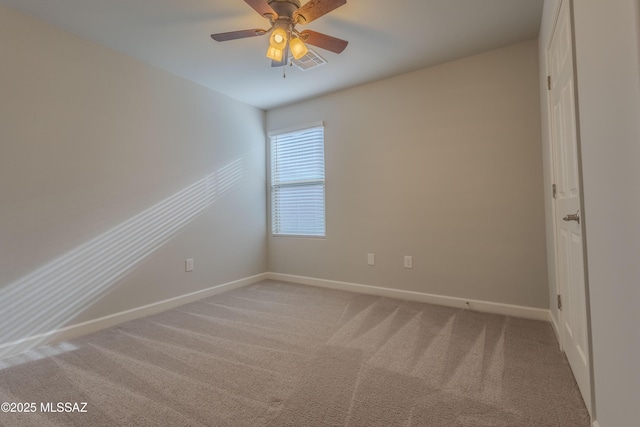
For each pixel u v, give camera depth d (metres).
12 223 2.04
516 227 2.62
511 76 2.63
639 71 0.75
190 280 3.17
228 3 2.04
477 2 2.08
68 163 2.31
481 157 2.76
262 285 3.81
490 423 1.31
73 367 1.84
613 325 0.99
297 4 1.87
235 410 1.42
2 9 2.02
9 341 2.01
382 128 3.27
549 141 2.10
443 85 2.93
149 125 2.84
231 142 3.69
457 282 2.88
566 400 1.46
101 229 2.49
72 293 2.31
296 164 3.96
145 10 2.09
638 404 0.81
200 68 2.95
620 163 0.89
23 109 2.09
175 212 3.05
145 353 2.01
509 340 2.13
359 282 3.45
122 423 1.34
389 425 1.31
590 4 1.11
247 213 3.89
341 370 1.77
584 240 1.30
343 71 3.06
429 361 1.86
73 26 2.27
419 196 3.07
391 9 2.14
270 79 3.21
